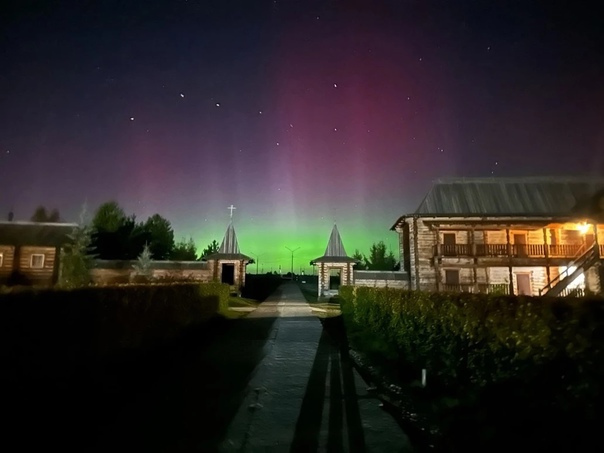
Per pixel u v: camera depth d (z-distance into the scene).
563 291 26.59
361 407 6.96
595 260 26.34
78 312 7.20
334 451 5.16
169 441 5.42
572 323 3.87
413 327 9.19
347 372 9.65
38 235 36.09
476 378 5.89
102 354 8.16
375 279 32.56
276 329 17.12
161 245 52.88
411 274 32.06
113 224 46.47
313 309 26.83
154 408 6.79
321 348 12.82
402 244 36.62
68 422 5.85
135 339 9.99
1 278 33.72
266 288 48.59
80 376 7.21
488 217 31.30
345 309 21.08
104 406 6.72
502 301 5.82
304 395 7.70
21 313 5.67
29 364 5.82
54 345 6.44
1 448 4.84
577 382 3.65
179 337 13.80
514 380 4.61
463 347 6.48
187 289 15.12
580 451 3.53
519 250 30.75
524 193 33.94
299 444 5.38
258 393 7.80
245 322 19.50
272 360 10.95
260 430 5.88
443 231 32.31
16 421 5.46
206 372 9.50
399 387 8.24
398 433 5.76
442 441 5.36
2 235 35.31
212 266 34.81
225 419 6.32
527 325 4.59
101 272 32.12
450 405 6.30
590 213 29.64
